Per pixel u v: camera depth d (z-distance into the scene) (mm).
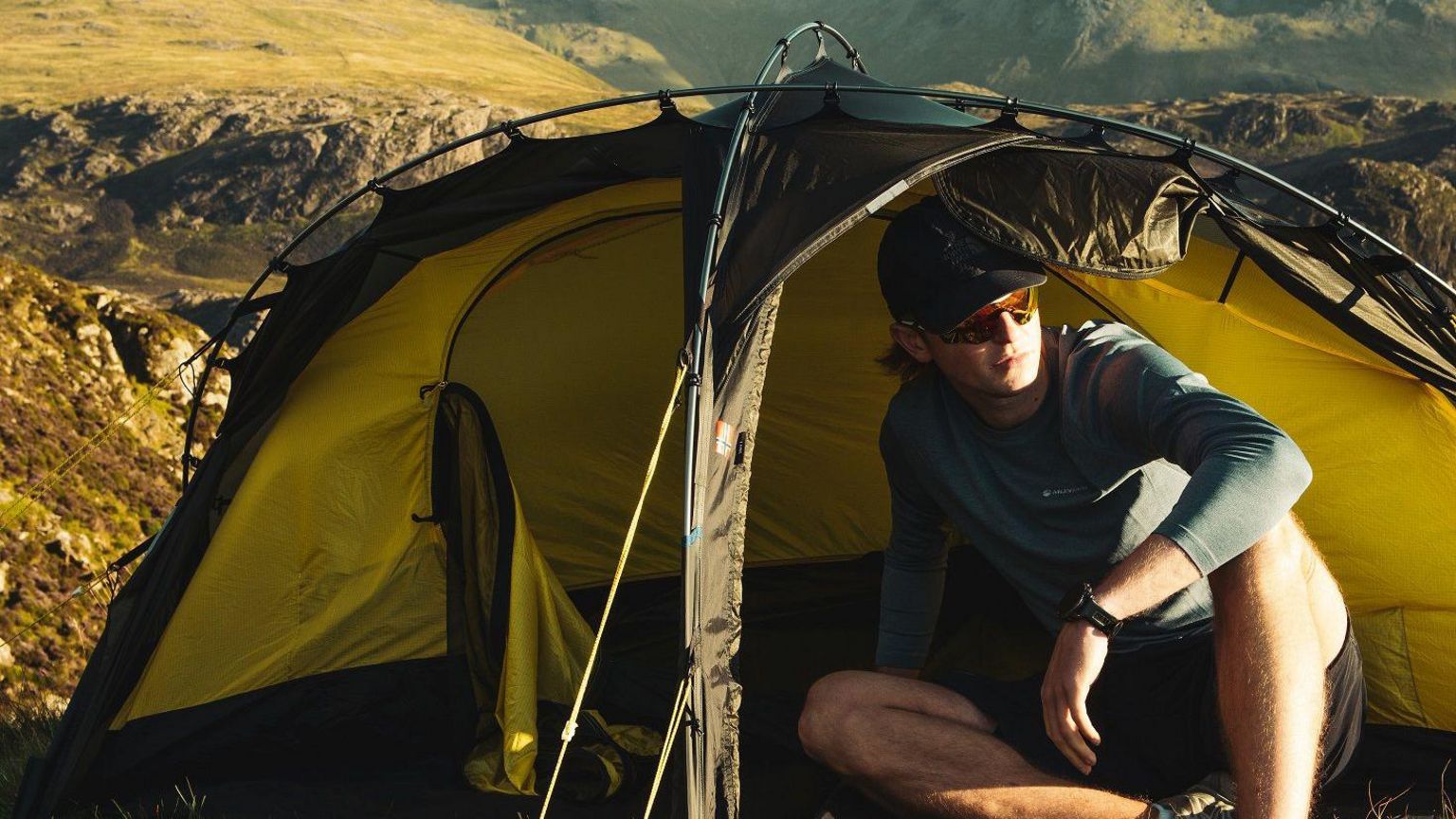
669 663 5539
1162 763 2965
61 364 15812
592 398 6027
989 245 2947
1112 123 3945
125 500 14414
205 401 16812
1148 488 2848
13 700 10078
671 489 6246
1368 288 4070
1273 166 195125
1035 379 2893
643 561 6289
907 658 3371
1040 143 3461
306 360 5359
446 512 5195
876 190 3266
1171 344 4895
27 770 4648
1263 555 2518
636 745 4676
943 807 2814
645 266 5770
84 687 4688
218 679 4926
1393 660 4535
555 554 6242
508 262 5430
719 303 3246
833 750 2943
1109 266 3232
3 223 192750
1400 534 4531
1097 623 2455
